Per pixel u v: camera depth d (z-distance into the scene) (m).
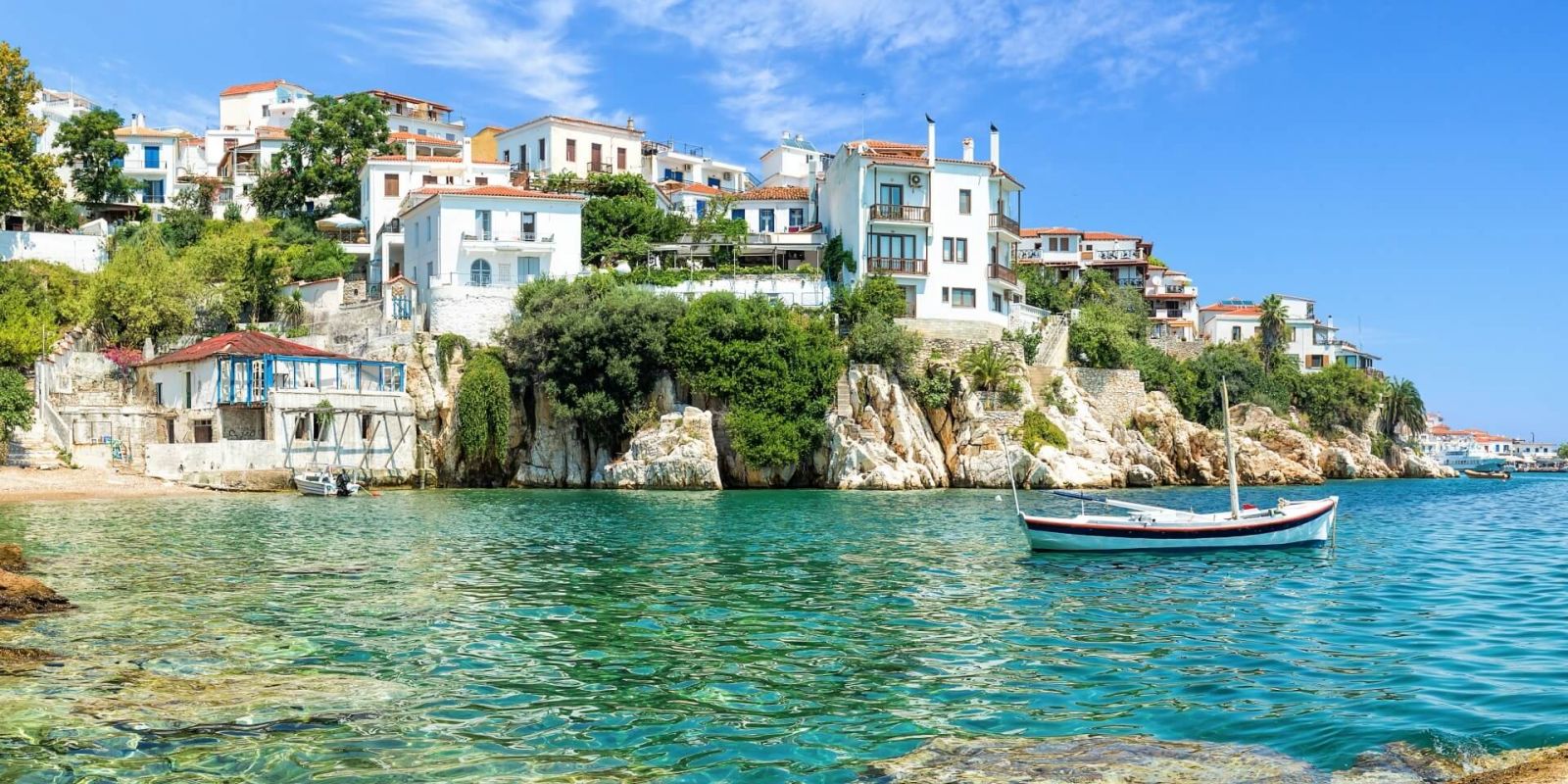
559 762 13.09
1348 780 12.16
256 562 30.88
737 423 68.75
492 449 67.56
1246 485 84.25
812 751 13.55
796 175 140.12
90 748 13.44
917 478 69.44
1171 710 15.33
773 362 69.56
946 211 85.81
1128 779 12.24
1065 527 34.19
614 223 88.88
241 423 63.78
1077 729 14.42
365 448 65.69
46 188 76.31
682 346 69.94
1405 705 15.42
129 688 16.22
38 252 78.75
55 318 70.62
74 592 25.20
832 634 20.92
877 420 71.12
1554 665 17.91
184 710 15.12
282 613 22.69
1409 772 12.43
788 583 27.55
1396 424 120.50
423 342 69.38
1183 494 68.56
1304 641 20.39
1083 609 24.02
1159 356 94.25
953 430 74.06
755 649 19.52
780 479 70.62
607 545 35.78
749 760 13.17
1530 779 11.34
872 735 14.21
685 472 67.06
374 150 101.44
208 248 79.81
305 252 86.06
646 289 78.12
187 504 51.72
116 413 62.94
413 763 13.02
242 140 123.50
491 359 68.38
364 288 82.50
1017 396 75.88
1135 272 134.62
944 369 75.19
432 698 15.95
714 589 26.50
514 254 78.81
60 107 128.62
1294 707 15.41
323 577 27.92
